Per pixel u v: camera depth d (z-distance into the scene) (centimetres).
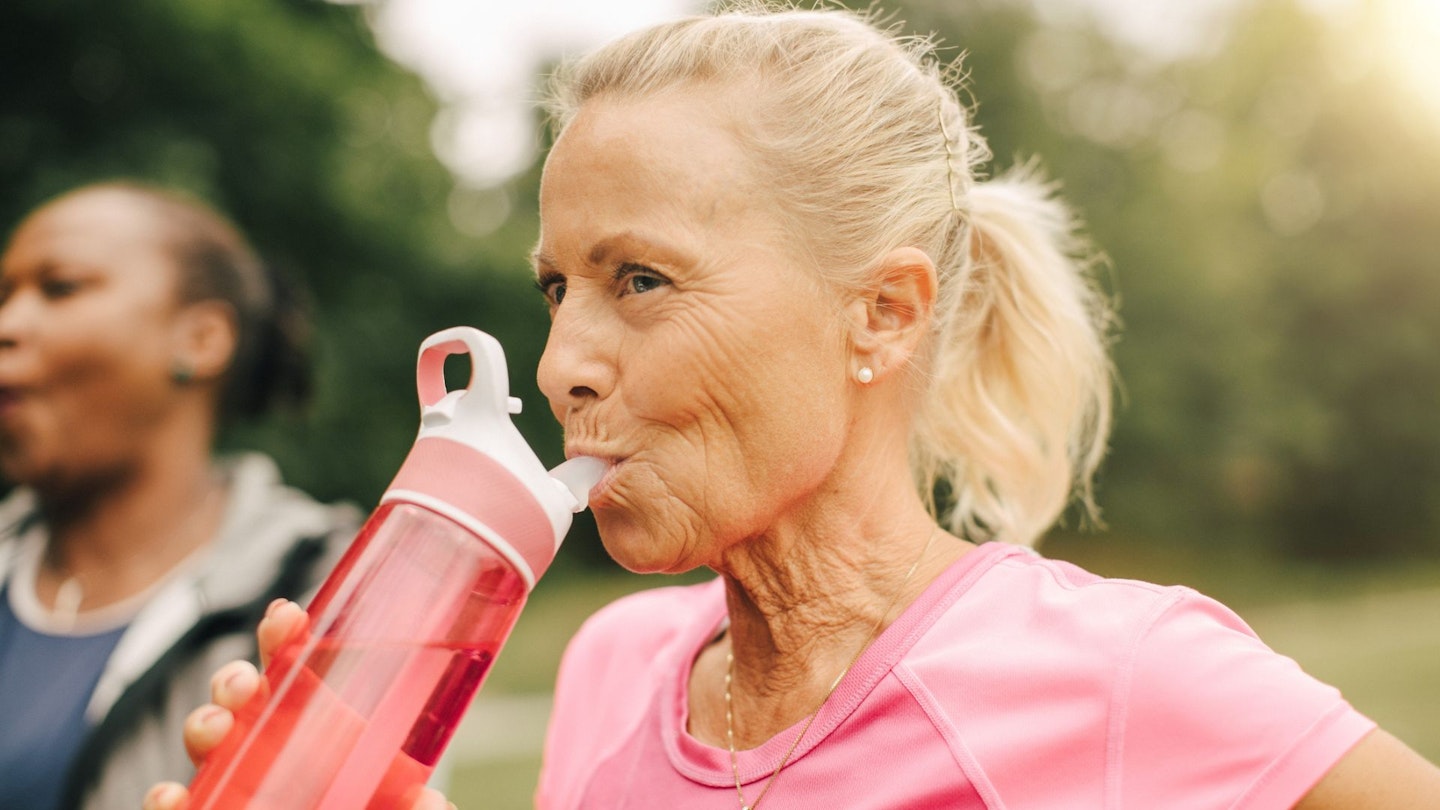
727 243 101
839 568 114
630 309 102
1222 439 2027
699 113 104
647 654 137
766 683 116
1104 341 160
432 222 1225
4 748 179
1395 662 950
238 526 188
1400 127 2245
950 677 103
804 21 114
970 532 147
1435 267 2244
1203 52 2306
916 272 109
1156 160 2133
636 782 117
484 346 92
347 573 90
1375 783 91
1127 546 1997
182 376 197
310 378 235
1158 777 96
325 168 1085
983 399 134
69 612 191
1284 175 2319
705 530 103
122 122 986
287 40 1052
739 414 101
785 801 105
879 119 111
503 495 90
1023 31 1931
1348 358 2253
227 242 212
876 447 115
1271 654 99
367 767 87
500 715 861
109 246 193
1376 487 2289
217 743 89
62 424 189
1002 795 98
